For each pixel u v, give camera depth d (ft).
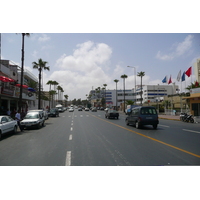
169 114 131.85
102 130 48.75
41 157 22.67
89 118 104.42
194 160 20.42
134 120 53.72
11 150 27.30
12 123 44.57
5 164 20.11
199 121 78.89
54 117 121.49
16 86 93.91
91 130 49.06
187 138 35.47
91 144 30.09
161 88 304.91
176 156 22.13
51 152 25.18
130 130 48.24
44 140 35.47
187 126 58.70
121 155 22.82
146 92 304.09
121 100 406.41
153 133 42.57
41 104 192.13
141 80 184.75
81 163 19.76
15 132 46.34
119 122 75.05
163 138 35.55
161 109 161.89
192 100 106.52
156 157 21.74
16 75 108.99
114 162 19.92
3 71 89.35
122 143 30.66
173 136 38.01
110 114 98.32
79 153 24.16
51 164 19.67
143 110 50.31
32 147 29.12
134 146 28.14
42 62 114.93
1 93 75.31
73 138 36.60
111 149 26.18
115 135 39.75
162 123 70.54
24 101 127.95
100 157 22.00
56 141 33.88
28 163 20.27
